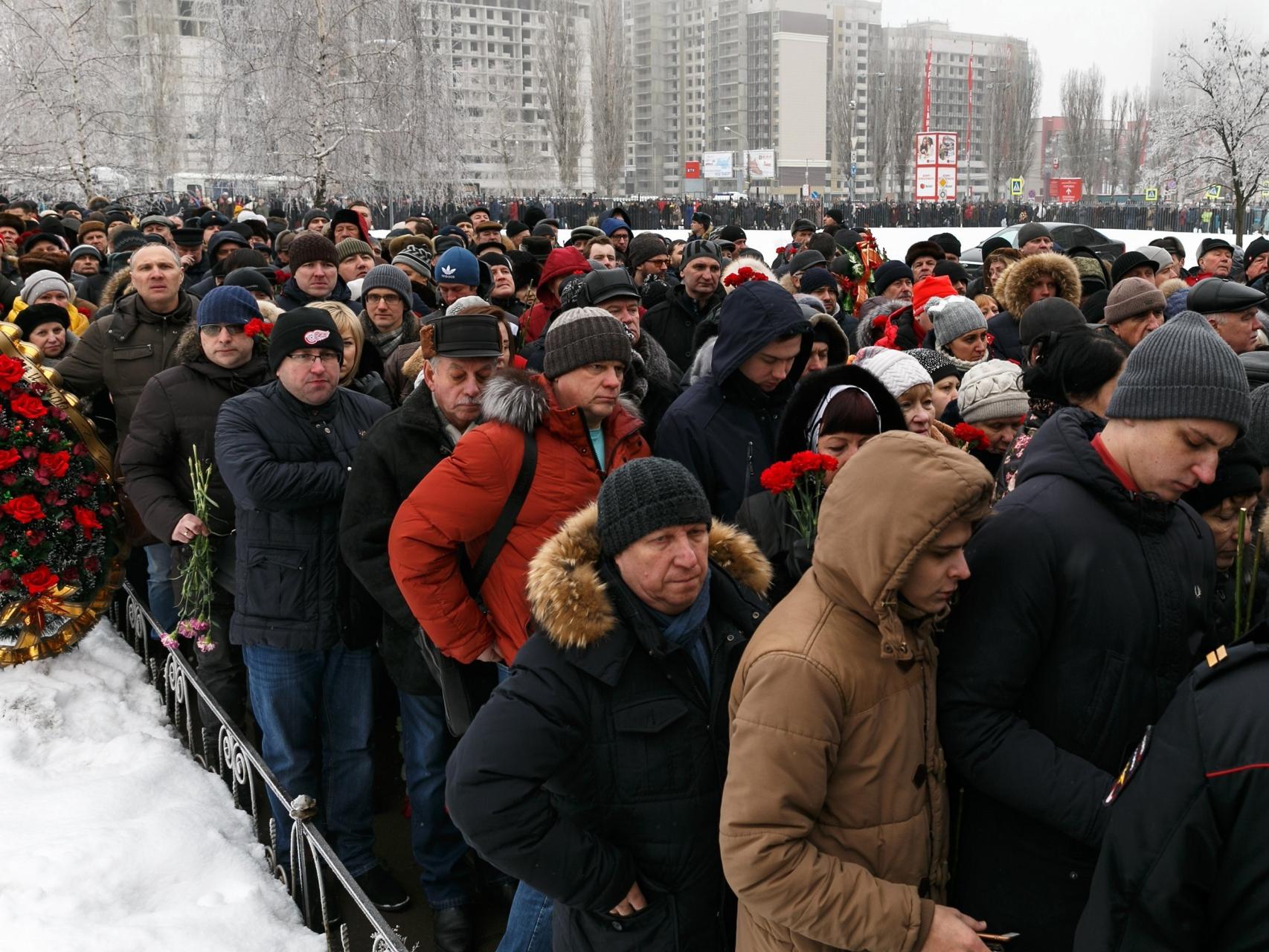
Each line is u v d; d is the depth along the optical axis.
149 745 3.85
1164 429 1.88
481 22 97.62
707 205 43.59
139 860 3.09
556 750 1.91
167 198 35.34
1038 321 4.26
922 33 121.94
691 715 1.99
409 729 3.27
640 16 128.00
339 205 22.39
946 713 1.91
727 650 2.03
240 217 11.24
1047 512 1.91
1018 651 1.87
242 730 4.52
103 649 4.61
